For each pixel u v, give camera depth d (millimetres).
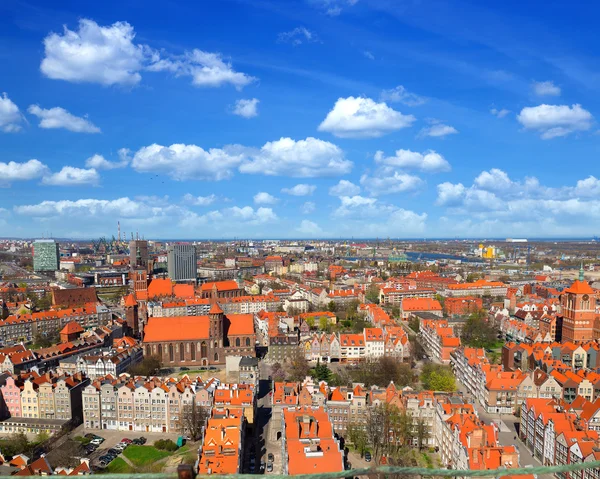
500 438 196750
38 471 148750
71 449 184625
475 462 146875
